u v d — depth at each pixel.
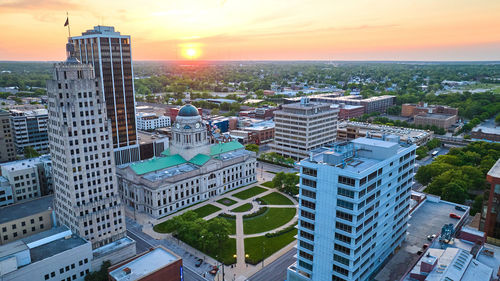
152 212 169.50
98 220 125.88
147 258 111.31
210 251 135.75
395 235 121.62
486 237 118.25
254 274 121.75
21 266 101.50
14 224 127.88
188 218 147.50
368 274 107.38
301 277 108.19
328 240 98.69
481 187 188.12
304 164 99.88
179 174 177.25
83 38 198.50
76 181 121.38
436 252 102.88
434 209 152.88
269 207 178.00
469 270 92.69
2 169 167.62
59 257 108.56
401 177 117.38
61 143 120.50
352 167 97.62
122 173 184.12
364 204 94.31
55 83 116.50
